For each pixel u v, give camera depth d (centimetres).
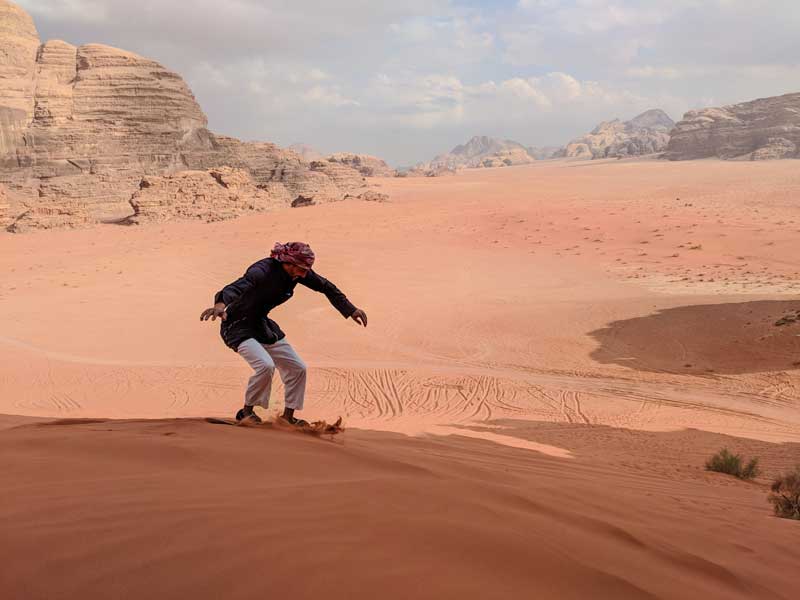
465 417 2367
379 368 3397
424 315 4878
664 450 1758
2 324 4791
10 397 2831
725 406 2617
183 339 4266
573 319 4550
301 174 16812
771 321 3950
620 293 5478
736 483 1288
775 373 3077
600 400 2723
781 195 11838
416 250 8194
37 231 12050
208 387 2994
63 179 16125
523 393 2858
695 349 3656
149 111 17325
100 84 17212
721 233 8225
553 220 9856
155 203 12975
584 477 786
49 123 16575
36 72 17262
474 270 6900
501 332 4288
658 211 10419
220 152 17825
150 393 2877
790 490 945
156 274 7088
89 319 4941
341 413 2416
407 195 16750
